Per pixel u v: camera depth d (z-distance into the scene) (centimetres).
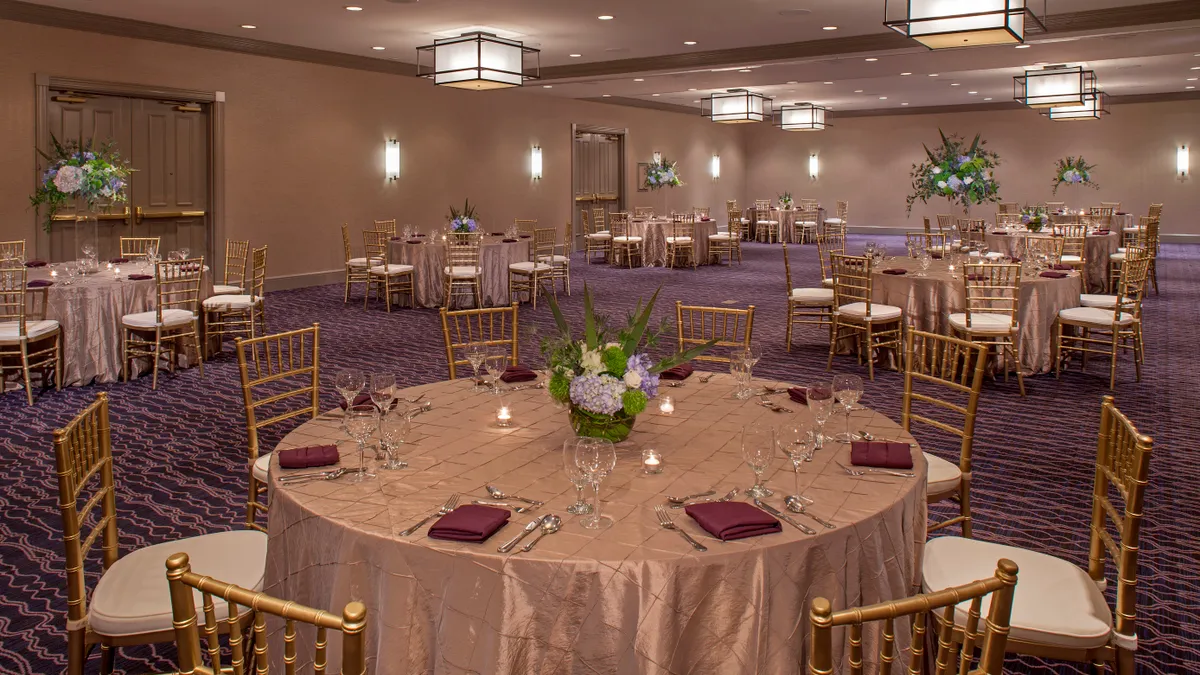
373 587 215
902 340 724
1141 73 1445
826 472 260
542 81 1295
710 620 205
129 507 434
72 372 665
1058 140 1972
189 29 998
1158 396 648
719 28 959
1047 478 477
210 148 1063
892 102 1967
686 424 307
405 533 215
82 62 923
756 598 206
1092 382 691
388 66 1266
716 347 803
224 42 1042
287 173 1155
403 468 263
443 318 425
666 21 921
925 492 264
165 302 722
